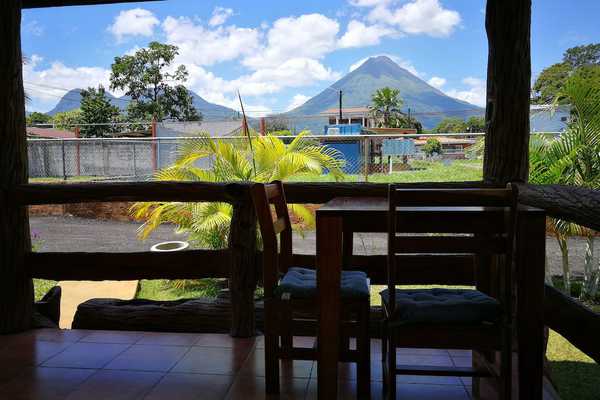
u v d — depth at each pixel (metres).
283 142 6.42
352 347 3.31
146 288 6.51
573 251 7.39
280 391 2.55
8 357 3.05
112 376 2.75
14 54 3.55
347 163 7.75
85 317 3.81
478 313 2.04
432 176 8.14
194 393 2.54
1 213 3.49
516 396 2.47
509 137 3.20
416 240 2.02
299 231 6.45
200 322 3.69
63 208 10.91
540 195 2.50
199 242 6.25
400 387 2.60
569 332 2.30
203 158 6.38
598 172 4.66
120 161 12.36
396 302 2.13
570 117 4.93
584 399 3.28
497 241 1.99
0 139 3.52
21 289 3.55
